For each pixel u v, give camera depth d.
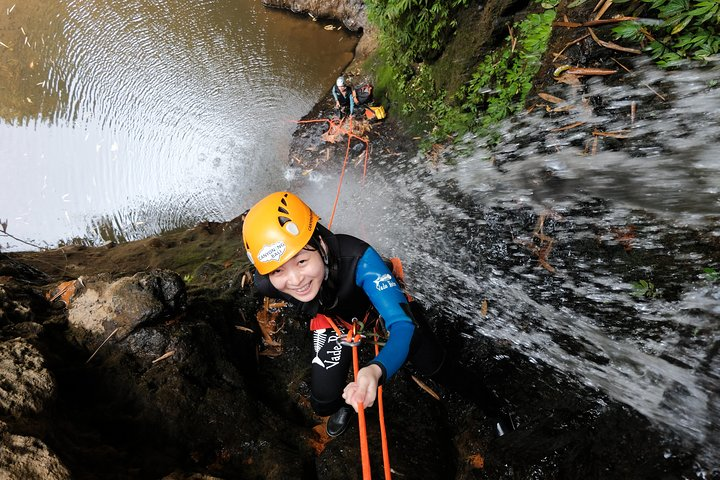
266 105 8.43
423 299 3.99
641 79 3.73
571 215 3.71
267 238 2.11
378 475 2.74
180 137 8.18
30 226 7.36
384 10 6.46
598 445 2.54
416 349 2.49
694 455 2.39
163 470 2.54
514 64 5.00
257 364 3.74
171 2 10.44
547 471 2.45
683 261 3.03
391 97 7.29
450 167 5.25
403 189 5.81
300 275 2.16
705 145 3.28
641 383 2.80
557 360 3.15
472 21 5.64
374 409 3.21
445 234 4.61
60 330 3.12
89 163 7.93
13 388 2.30
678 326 2.89
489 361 3.34
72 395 2.77
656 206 3.30
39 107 8.74
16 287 3.30
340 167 6.99
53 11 10.34
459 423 3.14
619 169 3.60
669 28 3.61
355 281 2.28
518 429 2.79
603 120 3.83
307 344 3.80
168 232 7.19
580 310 3.34
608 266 3.35
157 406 2.87
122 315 3.11
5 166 7.88
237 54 9.25
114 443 2.60
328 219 6.36
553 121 4.20
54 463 1.97
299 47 9.23
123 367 2.98
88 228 7.25
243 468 2.80
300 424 3.31
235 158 7.80
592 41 4.00
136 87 8.93
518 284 3.74
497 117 4.88
